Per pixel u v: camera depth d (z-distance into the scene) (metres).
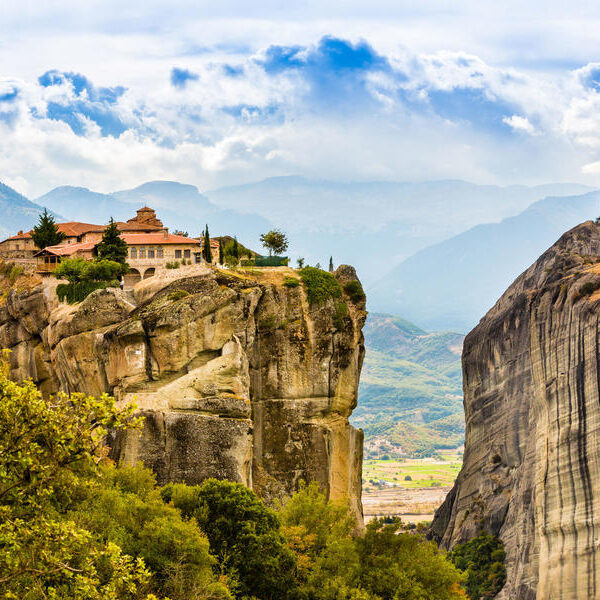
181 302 116.88
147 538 81.12
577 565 160.12
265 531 90.81
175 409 111.12
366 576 89.19
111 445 107.88
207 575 81.00
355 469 128.88
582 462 164.75
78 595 50.88
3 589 50.47
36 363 144.50
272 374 121.31
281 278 127.31
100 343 121.44
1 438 49.66
